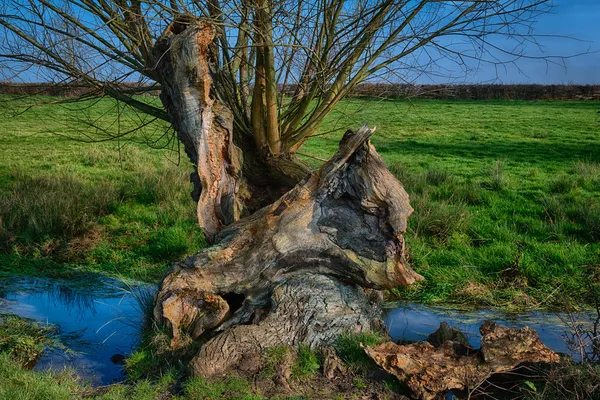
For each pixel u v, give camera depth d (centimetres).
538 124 2978
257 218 593
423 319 709
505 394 484
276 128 677
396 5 616
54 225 1027
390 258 560
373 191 548
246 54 726
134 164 1653
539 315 721
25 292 806
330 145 2119
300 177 695
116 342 638
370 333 557
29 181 1336
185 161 1762
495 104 4069
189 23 588
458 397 481
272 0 595
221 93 676
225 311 571
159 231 1032
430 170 1541
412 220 1026
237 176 653
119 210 1153
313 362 519
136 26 625
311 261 571
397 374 481
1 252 964
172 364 548
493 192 1331
